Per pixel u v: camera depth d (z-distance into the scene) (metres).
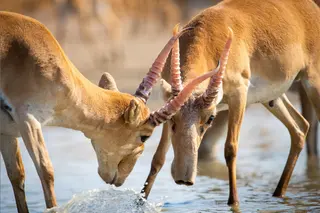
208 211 17.14
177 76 15.77
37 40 15.08
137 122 15.91
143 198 16.78
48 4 52.44
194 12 59.84
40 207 18.05
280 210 17.16
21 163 16.19
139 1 55.41
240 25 17.92
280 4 18.88
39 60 14.97
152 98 32.19
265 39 18.25
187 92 15.31
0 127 15.36
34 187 20.14
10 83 14.81
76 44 54.66
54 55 15.16
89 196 16.34
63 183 20.58
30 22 15.24
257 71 18.31
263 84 18.50
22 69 14.84
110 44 49.91
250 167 22.67
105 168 16.61
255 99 18.73
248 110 33.22
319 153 24.94
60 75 15.15
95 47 49.41
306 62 19.02
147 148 25.28
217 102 15.95
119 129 16.14
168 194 19.03
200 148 23.70
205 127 15.87
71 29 57.31
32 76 14.90
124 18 54.25
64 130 29.03
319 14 19.31
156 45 53.97
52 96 15.11
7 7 51.44
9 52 14.83
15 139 16.03
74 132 28.72
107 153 16.41
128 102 16.20
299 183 20.23
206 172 21.98
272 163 23.23
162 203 17.42
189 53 17.03
